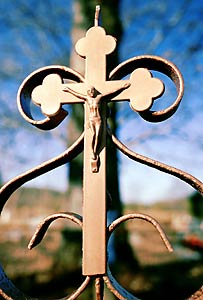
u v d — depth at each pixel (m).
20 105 1.47
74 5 7.73
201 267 10.35
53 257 9.92
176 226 16.33
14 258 10.96
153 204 18.69
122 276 9.09
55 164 1.41
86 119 1.41
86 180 1.34
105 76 1.46
